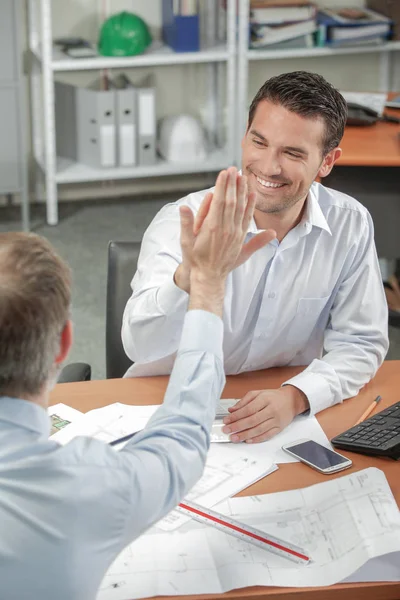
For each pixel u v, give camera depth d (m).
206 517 1.72
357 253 2.38
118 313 2.56
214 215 1.47
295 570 1.60
